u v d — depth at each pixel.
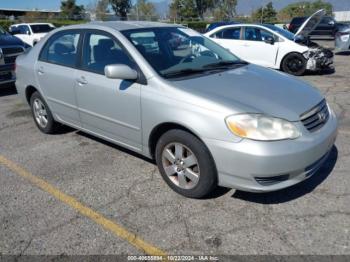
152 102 3.16
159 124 3.16
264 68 4.01
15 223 2.91
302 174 2.86
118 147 4.41
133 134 3.51
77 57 4.04
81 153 4.27
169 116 3.03
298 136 2.77
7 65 7.11
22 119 5.75
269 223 2.80
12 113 6.11
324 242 2.56
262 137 2.66
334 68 10.14
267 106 2.86
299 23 19.89
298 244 2.56
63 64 4.24
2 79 7.13
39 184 3.55
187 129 2.98
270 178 2.73
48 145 4.57
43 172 3.81
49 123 4.81
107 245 2.62
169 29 4.03
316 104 3.14
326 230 2.69
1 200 3.26
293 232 2.69
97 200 3.22
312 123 2.96
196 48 3.98
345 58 12.27
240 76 3.47
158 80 3.19
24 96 5.11
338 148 4.12
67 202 3.20
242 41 9.59
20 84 5.08
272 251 2.50
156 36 3.78
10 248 2.61
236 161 2.72
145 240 2.66
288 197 3.14
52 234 2.76
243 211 2.97
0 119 5.78
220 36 9.92
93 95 3.78
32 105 5.03
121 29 3.72
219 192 3.25
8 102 6.89
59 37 4.40
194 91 3.00
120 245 2.62
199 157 2.93
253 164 2.66
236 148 2.69
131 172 3.73
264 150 2.63
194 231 2.75
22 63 4.96
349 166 3.66
